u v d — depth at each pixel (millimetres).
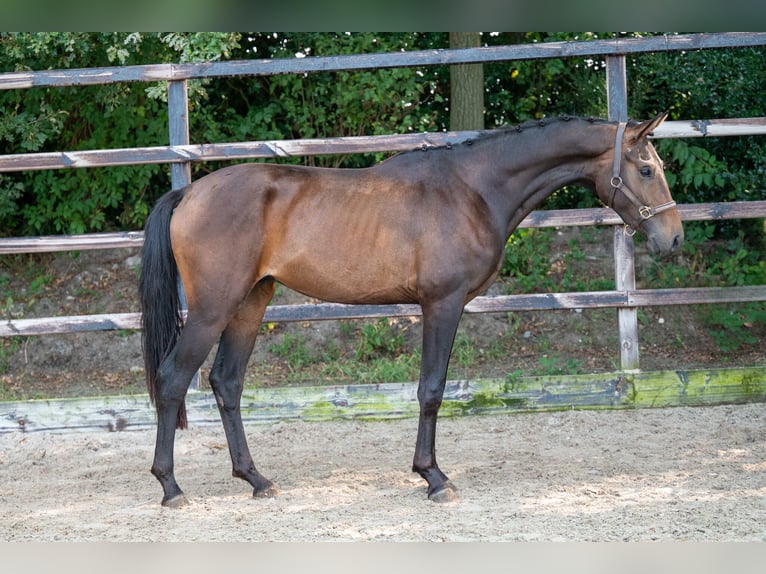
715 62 8664
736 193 8383
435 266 4434
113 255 9203
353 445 5719
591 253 8867
